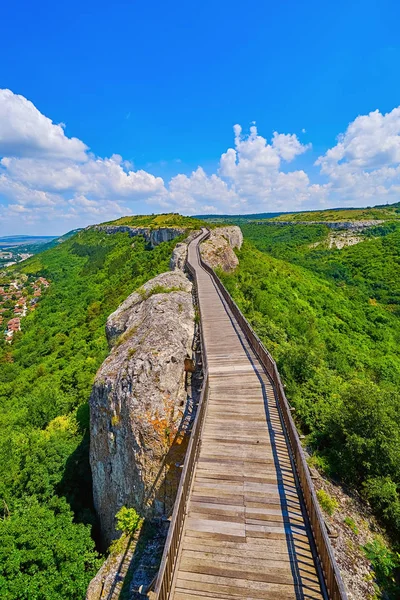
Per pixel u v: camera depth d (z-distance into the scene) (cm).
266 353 1188
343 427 984
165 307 1597
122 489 1102
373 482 867
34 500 1364
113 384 1180
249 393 1068
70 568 963
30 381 3738
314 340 2681
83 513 1332
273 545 558
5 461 1678
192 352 1416
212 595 484
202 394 905
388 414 1038
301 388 1277
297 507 633
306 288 4225
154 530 941
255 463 753
